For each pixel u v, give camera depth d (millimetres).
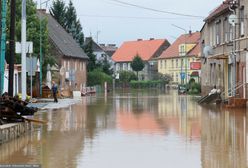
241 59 51125
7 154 20125
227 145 22500
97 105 56531
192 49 154375
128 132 27969
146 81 159375
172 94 97750
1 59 29344
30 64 41906
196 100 68125
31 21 72312
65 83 100750
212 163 18047
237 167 17250
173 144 22984
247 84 48594
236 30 52750
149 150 21156
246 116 38688
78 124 32969
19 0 68250
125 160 18734
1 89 28016
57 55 104625
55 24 116625
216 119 36281
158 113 43125
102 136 26156
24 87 39500
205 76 75375
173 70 167250
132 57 193750
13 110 27250
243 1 50625
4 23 30062
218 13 60906
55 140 24609
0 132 23047
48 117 38906
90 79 131000
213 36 66875
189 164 17906
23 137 25906
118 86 160875
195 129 29469
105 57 171500
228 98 50781
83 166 17531
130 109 48906
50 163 18078
